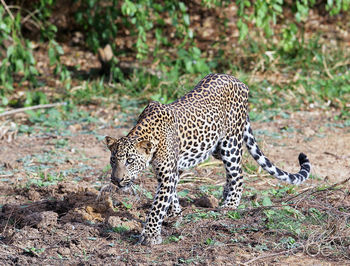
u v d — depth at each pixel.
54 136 14.61
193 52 18.33
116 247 8.08
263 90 17.72
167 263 7.39
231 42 22.52
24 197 10.41
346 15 25.52
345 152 13.09
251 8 25.69
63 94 18.30
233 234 8.38
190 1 25.92
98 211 9.37
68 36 24.23
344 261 7.39
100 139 14.22
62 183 10.80
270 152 13.07
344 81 18.41
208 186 10.85
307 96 17.58
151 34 24.08
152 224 8.16
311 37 22.89
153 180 11.20
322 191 9.88
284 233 8.30
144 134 8.02
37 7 21.97
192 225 8.71
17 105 17.58
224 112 9.22
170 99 16.50
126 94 18.09
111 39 21.53
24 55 17.00
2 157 12.94
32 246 8.17
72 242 8.25
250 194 10.30
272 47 20.73
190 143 8.70
